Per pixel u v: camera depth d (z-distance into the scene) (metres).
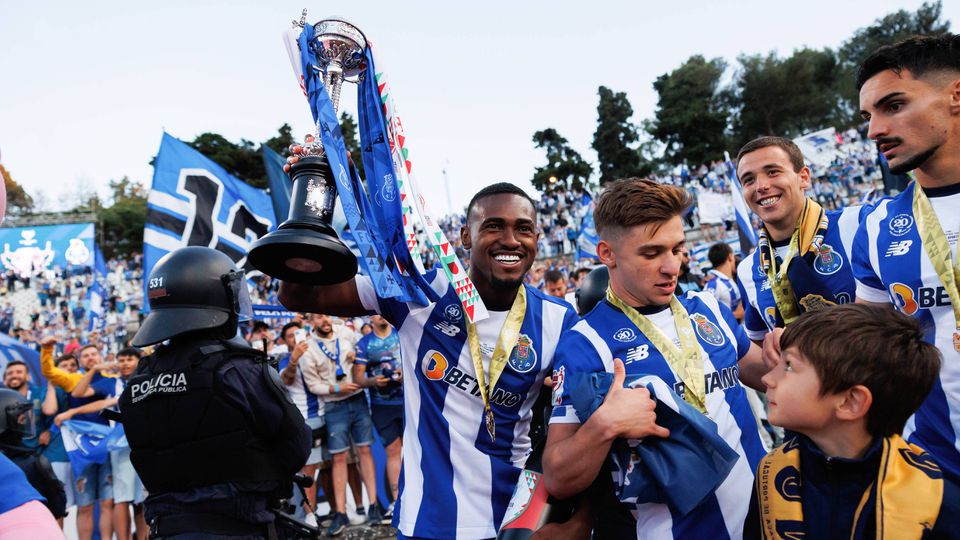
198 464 2.34
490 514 2.27
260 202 7.09
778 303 2.95
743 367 2.11
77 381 5.71
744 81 51.81
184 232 6.58
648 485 1.66
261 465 2.43
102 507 5.41
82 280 27.83
